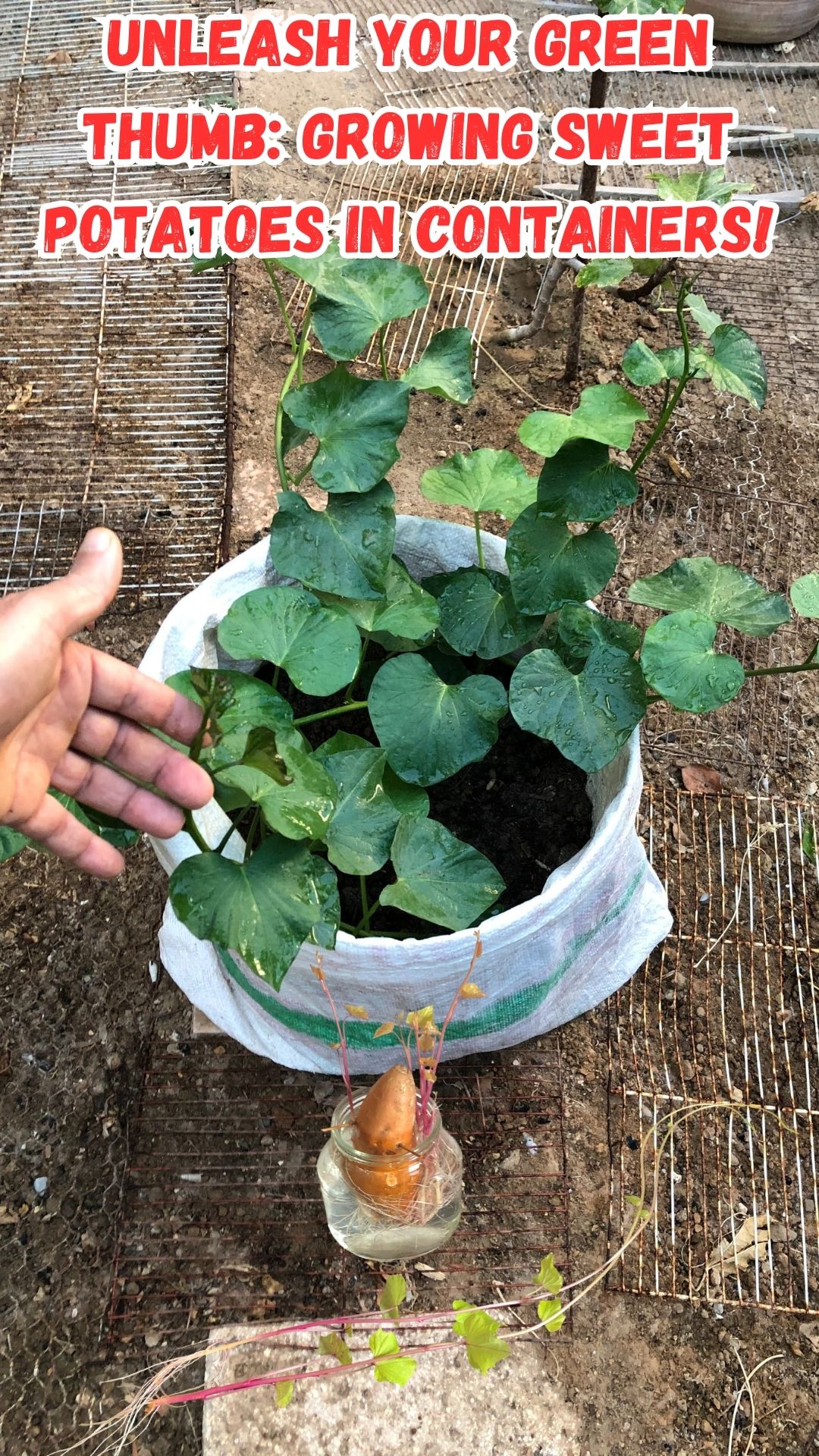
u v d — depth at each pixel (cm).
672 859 115
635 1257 98
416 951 83
